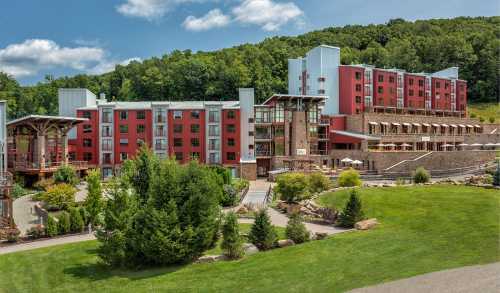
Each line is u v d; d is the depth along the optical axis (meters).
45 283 23.39
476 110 145.50
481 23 199.12
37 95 152.12
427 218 29.09
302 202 42.09
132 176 27.09
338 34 192.75
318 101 87.75
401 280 17.83
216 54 162.88
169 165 26.09
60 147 76.94
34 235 35.47
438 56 163.62
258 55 149.25
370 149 85.56
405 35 190.38
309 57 105.69
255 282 20.16
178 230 24.03
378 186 42.22
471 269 18.31
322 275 19.94
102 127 82.56
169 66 142.88
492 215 27.41
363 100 103.62
